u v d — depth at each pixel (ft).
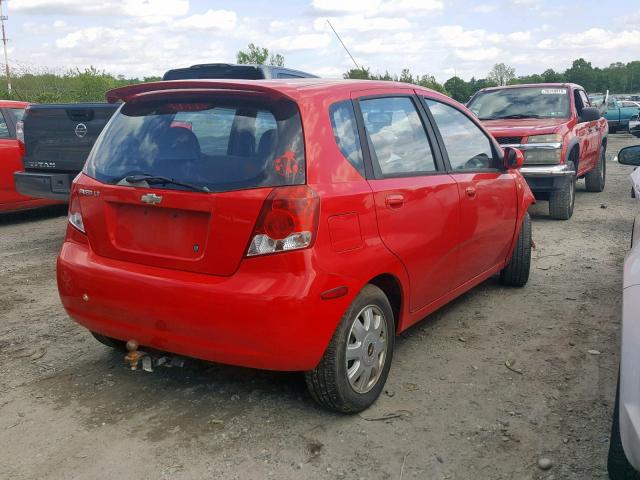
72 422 11.30
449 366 13.53
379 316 11.71
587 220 30.01
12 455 10.29
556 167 28.50
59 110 22.72
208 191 10.23
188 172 10.61
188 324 10.28
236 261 10.07
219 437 10.77
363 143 11.74
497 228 16.33
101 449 10.44
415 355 14.12
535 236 26.43
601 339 14.98
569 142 29.43
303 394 12.26
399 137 12.94
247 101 10.86
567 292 18.57
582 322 16.11
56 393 12.39
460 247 14.48
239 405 11.85
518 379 12.89
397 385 12.63
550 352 14.25
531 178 28.76
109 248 11.38
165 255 10.75
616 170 51.01
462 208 14.32
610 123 99.60
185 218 10.55
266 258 9.91
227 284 10.03
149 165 11.10
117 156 11.63
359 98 12.12
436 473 9.75
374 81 13.07
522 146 28.73
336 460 10.07
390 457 10.16
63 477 9.71
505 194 16.56
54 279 20.51
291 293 9.78
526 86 35.12
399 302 12.64
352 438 10.70
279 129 10.41
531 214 31.68
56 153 23.13
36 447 10.52
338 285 10.36
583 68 500.33
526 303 17.61
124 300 10.87
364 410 11.62
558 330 15.58
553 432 10.87
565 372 13.21
